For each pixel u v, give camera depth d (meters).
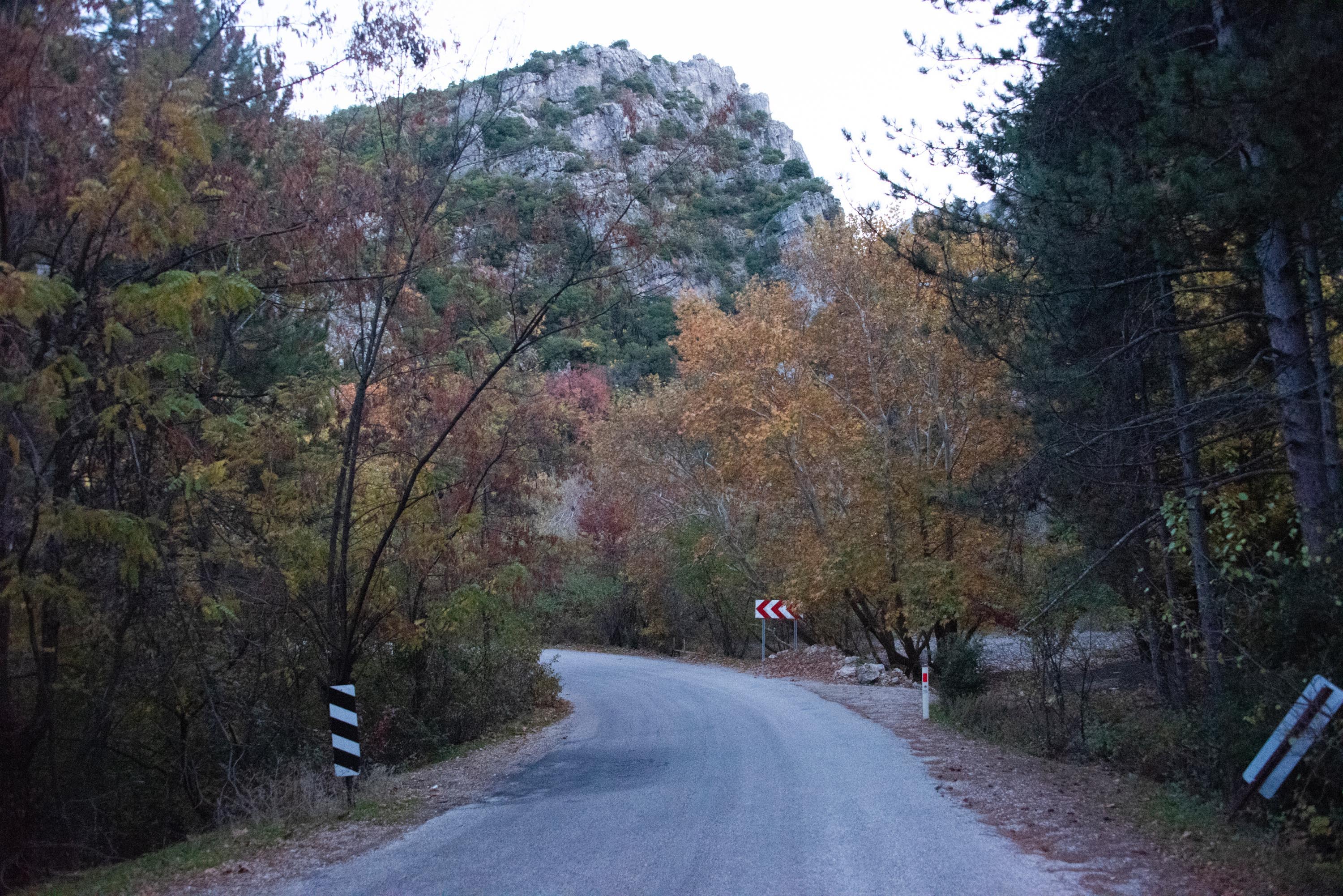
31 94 9.26
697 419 28.83
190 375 12.72
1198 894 6.67
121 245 10.41
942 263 15.07
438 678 19.36
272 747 14.66
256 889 7.53
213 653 14.16
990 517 17.48
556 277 14.48
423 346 14.88
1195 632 13.06
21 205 9.93
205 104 10.76
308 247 12.83
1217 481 12.39
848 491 27.38
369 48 12.75
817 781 11.31
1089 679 16.17
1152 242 10.41
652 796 10.77
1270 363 12.23
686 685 26.20
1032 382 14.57
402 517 15.92
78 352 10.33
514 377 17.78
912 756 13.26
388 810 10.77
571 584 42.34
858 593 28.66
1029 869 7.30
